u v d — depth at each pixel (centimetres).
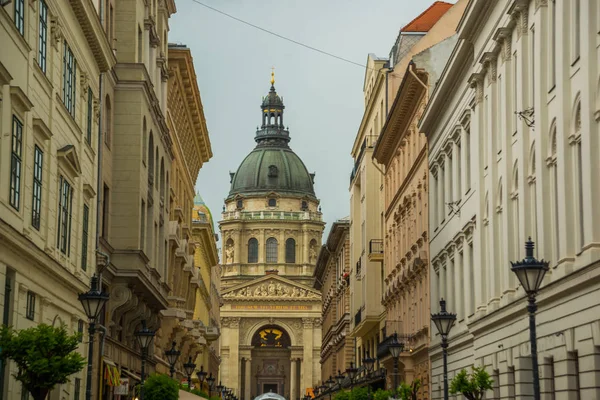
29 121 3366
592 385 3034
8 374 3219
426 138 6275
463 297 5225
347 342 11094
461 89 5097
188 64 7581
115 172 5341
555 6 3422
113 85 5278
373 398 6569
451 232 5453
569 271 3219
